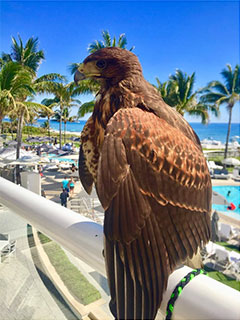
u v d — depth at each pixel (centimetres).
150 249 69
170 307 67
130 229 69
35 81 2302
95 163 124
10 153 2086
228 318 59
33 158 1947
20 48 2181
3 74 1529
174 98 2539
